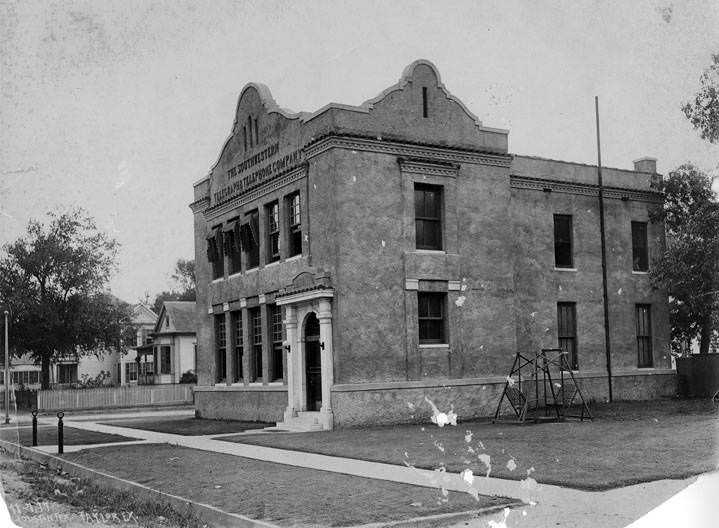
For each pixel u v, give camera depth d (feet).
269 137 83.41
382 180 74.08
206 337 98.07
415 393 72.79
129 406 141.69
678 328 102.17
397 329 73.15
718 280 91.50
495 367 78.64
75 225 126.00
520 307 85.61
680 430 53.57
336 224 71.20
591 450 44.14
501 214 81.15
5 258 134.21
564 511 28.63
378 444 52.85
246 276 87.97
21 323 137.49
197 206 99.60
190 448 57.11
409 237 74.84
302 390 75.92
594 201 92.68
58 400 138.00
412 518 27.55
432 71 77.97
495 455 43.70
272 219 84.64
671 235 95.20
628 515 27.96
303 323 76.02
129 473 44.06
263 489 35.58
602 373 90.27
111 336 155.02
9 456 60.59
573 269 90.27
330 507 30.25
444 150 77.71
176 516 32.17
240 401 88.33
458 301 67.87
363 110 73.67
